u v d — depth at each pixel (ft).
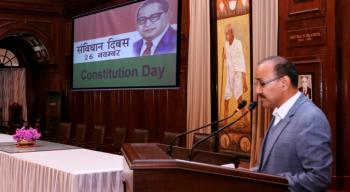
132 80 25.77
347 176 14.79
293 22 16.62
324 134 6.65
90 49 29.73
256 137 17.74
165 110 25.03
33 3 33.55
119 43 26.84
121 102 28.76
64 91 34.68
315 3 15.81
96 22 29.01
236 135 19.84
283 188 6.01
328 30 15.42
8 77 37.99
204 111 21.61
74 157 14.90
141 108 26.96
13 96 38.04
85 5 31.78
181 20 22.61
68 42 34.45
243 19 19.60
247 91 19.44
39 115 35.96
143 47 24.85
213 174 5.81
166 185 5.78
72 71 31.76
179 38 22.47
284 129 7.11
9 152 16.08
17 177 14.92
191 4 22.30
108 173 12.23
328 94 15.30
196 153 9.30
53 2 34.32
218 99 21.03
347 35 15.14
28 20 33.63
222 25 20.76
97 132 23.45
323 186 6.45
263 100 7.43
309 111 6.88
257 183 5.93
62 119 34.17
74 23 31.55
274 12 17.48
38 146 18.02
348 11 15.11
